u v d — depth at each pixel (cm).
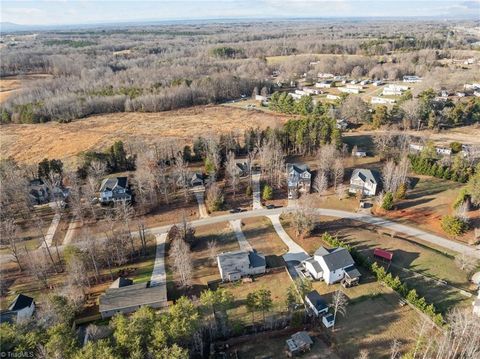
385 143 10819
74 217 8262
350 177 9625
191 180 9506
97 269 6319
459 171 9150
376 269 5947
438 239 7088
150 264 6662
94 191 8950
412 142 11125
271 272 6344
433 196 8538
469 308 5275
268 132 11325
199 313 4844
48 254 6906
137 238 7444
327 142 10675
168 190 9300
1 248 7250
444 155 10306
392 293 5672
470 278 5959
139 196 8519
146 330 4272
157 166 10138
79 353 3875
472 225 7319
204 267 6556
